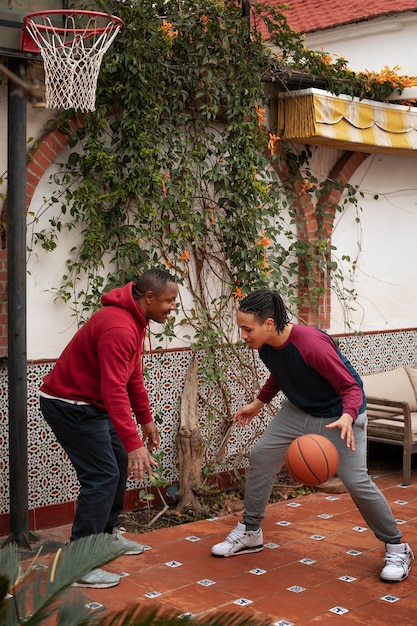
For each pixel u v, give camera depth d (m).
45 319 6.22
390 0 10.37
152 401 6.85
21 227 5.48
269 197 7.32
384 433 7.77
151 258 6.78
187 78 6.70
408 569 5.23
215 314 7.18
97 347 4.91
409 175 9.07
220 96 7.00
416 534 6.16
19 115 5.43
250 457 5.52
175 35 6.58
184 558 5.58
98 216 6.34
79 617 2.55
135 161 6.40
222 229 7.16
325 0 11.30
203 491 6.75
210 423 7.21
